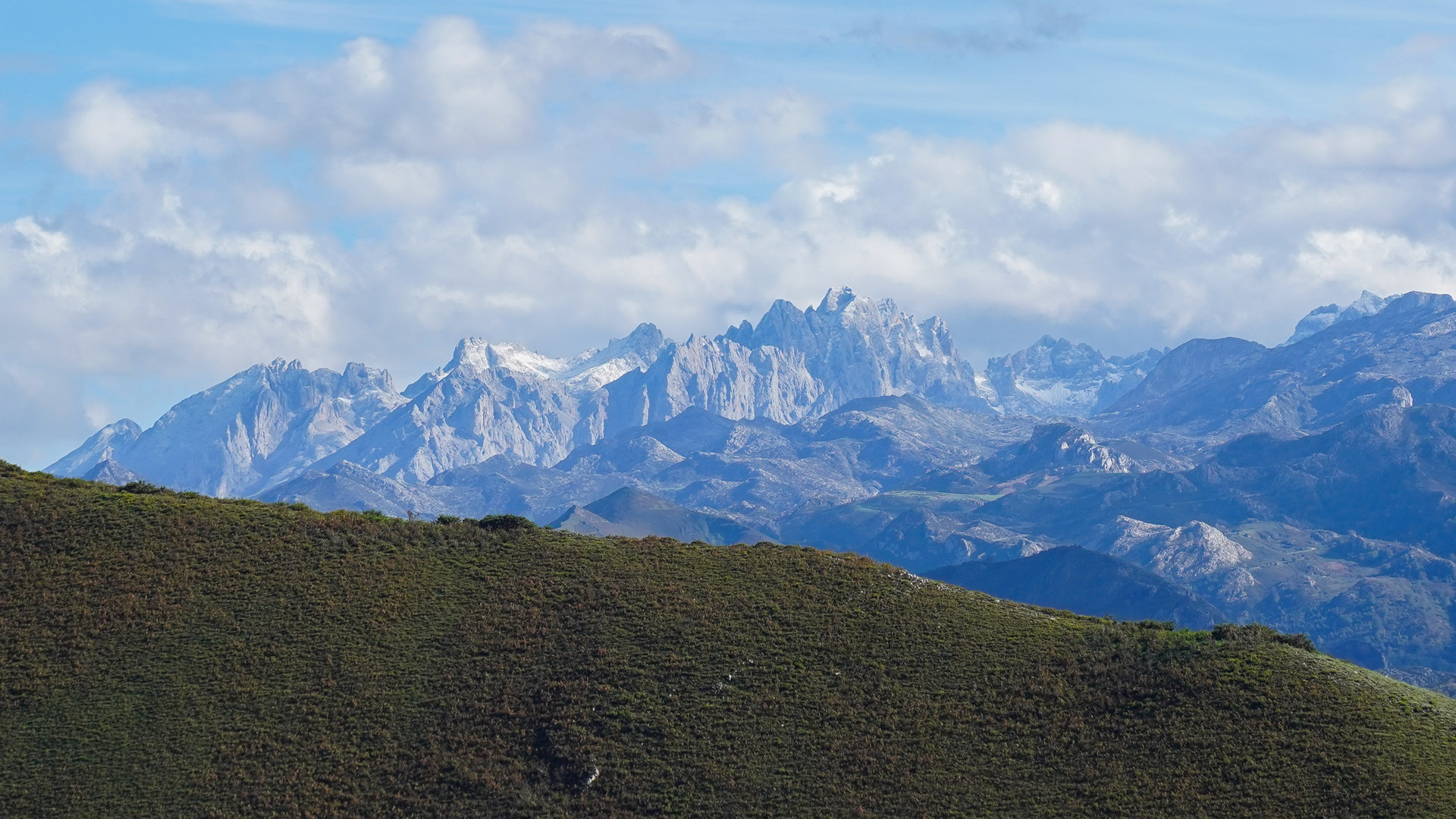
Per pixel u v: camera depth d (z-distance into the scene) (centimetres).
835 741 18600
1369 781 16712
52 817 17338
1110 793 17262
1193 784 17250
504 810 17550
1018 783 17650
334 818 17375
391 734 18862
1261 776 17188
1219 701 18662
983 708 19125
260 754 18450
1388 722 17812
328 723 19038
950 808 17250
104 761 18275
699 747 18538
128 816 17362
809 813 17288
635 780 17975
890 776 17875
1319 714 18100
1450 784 16450
